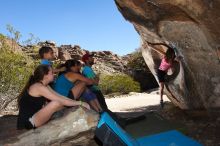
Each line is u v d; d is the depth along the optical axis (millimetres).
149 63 9469
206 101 7070
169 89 8609
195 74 7129
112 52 52156
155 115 5469
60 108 5531
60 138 5234
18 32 16891
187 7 5820
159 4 6223
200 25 5945
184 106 8203
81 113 5340
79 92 6473
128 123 5246
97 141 4832
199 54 6672
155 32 7195
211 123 6906
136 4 6605
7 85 14125
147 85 33500
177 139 4707
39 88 5242
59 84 6246
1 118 6824
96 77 7488
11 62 14305
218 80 6543
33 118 5250
